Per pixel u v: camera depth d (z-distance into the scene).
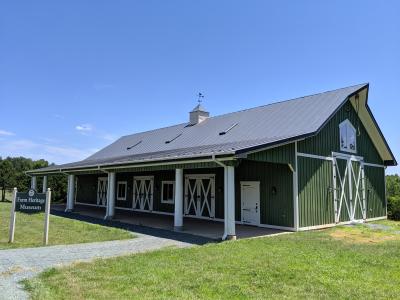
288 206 13.30
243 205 15.05
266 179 14.20
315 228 13.80
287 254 8.27
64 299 4.97
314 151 14.29
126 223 15.05
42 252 8.32
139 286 5.60
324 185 14.64
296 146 13.38
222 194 16.39
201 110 21.70
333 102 15.32
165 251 8.50
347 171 16.23
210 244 9.71
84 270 6.54
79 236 10.89
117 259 7.52
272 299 5.13
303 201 13.43
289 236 11.51
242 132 16.42
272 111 17.36
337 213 15.21
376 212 18.25
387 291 5.56
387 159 19.11
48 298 4.95
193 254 8.16
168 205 19.59
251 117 17.92
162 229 13.29
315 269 6.83
